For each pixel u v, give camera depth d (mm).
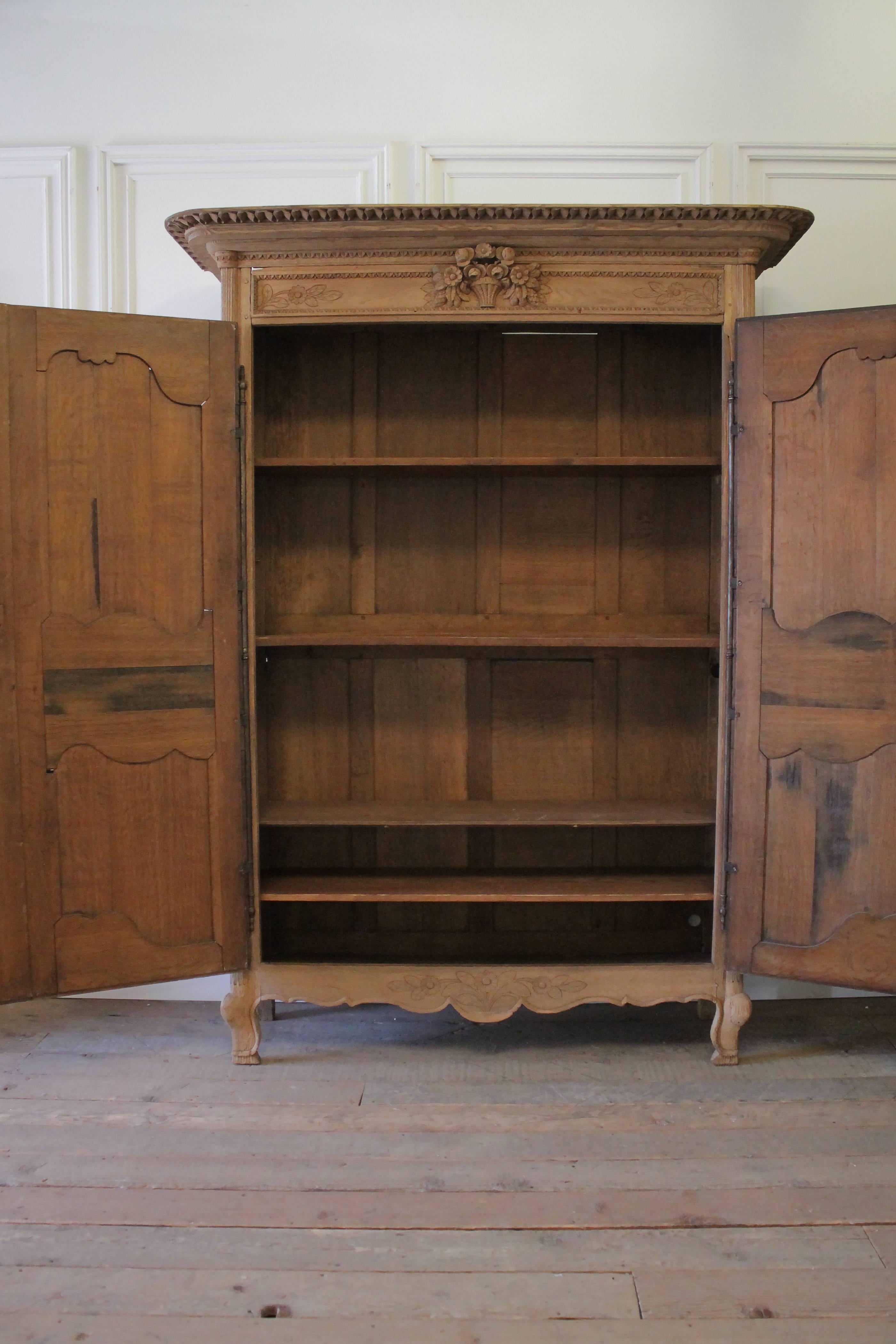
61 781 2570
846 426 2549
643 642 2758
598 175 3152
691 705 3168
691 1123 2436
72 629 2557
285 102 3145
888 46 3115
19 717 2531
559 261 2664
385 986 2744
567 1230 2010
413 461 2754
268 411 3111
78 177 3152
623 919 3227
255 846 2762
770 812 2666
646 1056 2820
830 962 2633
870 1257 1929
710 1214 2061
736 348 2635
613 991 2744
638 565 3145
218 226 2605
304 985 2746
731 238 2627
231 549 2678
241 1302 1805
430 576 3154
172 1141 2352
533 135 3141
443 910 3217
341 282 2668
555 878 3008
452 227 2584
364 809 3023
